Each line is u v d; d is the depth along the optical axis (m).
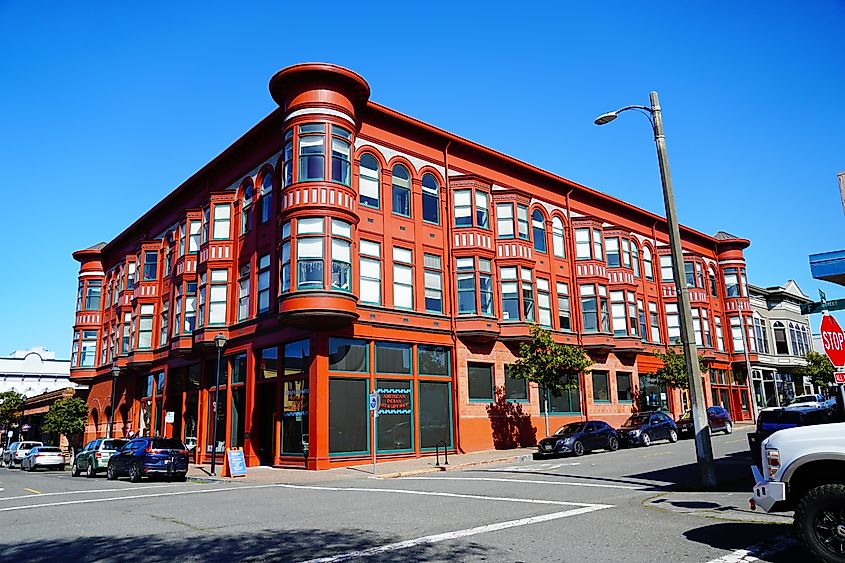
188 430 33.56
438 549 8.50
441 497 14.12
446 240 30.66
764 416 15.51
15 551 9.24
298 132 26.12
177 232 36.69
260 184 30.17
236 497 16.05
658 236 44.62
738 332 49.31
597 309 36.09
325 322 24.80
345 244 25.80
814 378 53.28
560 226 36.62
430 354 28.97
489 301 30.92
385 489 16.66
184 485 20.80
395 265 28.41
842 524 6.87
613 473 17.89
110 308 45.59
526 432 31.77
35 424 61.94
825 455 7.18
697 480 14.91
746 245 51.75
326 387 24.94
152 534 10.36
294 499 15.09
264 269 28.92
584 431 27.00
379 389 26.77
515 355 32.22
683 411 42.41
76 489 19.95
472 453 28.64
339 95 26.64
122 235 44.09
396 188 29.30
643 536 8.95
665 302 43.84
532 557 7.91
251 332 28.80
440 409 28.81
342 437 25.20
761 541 8.40
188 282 33.28
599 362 36.69
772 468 7.56
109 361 44.16
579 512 11.11
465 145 31.86
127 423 40.28
